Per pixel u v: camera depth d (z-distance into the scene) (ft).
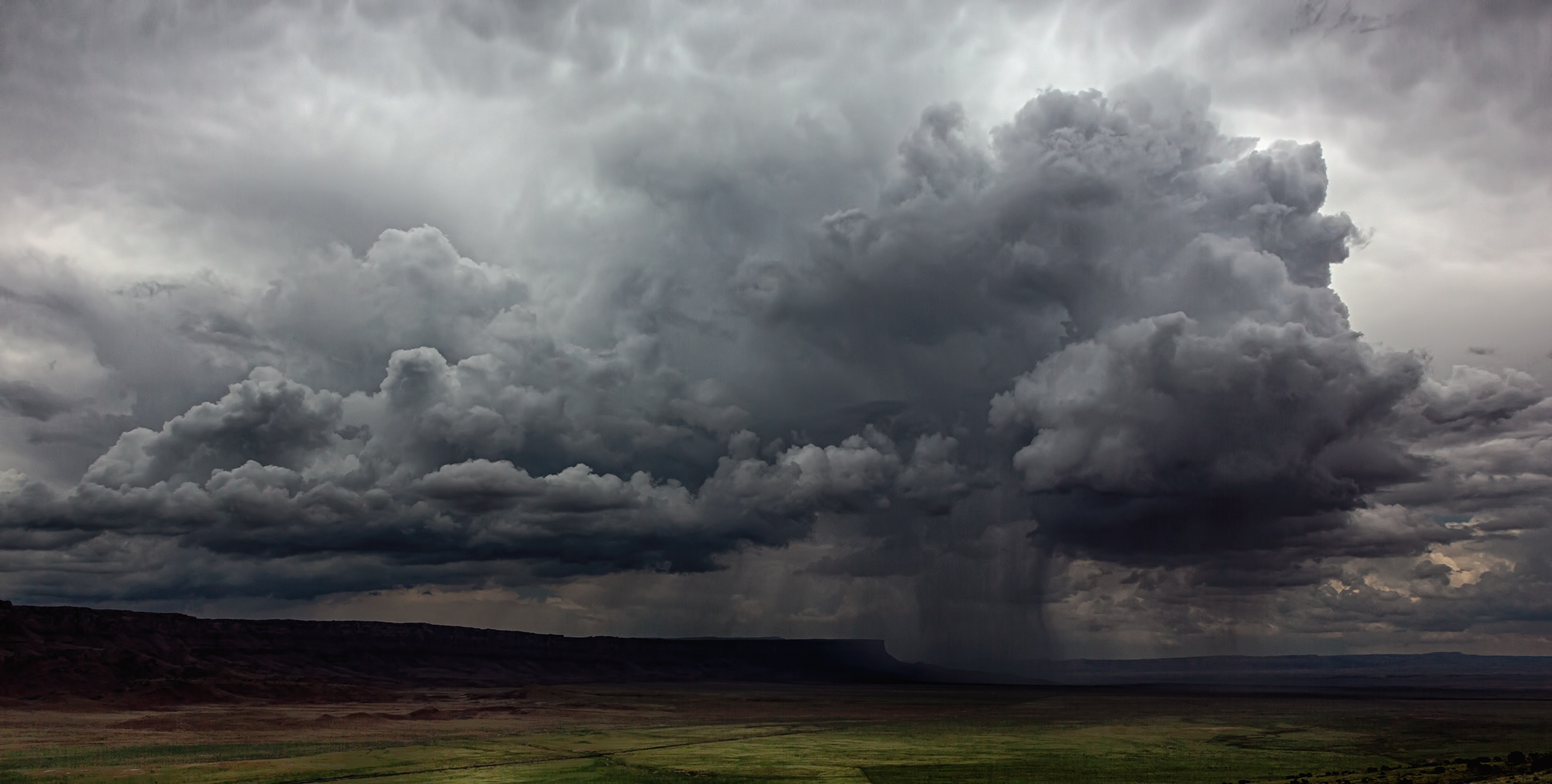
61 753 605.73
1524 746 651.25
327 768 534.78
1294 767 547.49
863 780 496.64
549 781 488.44
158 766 538.88
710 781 493.77
